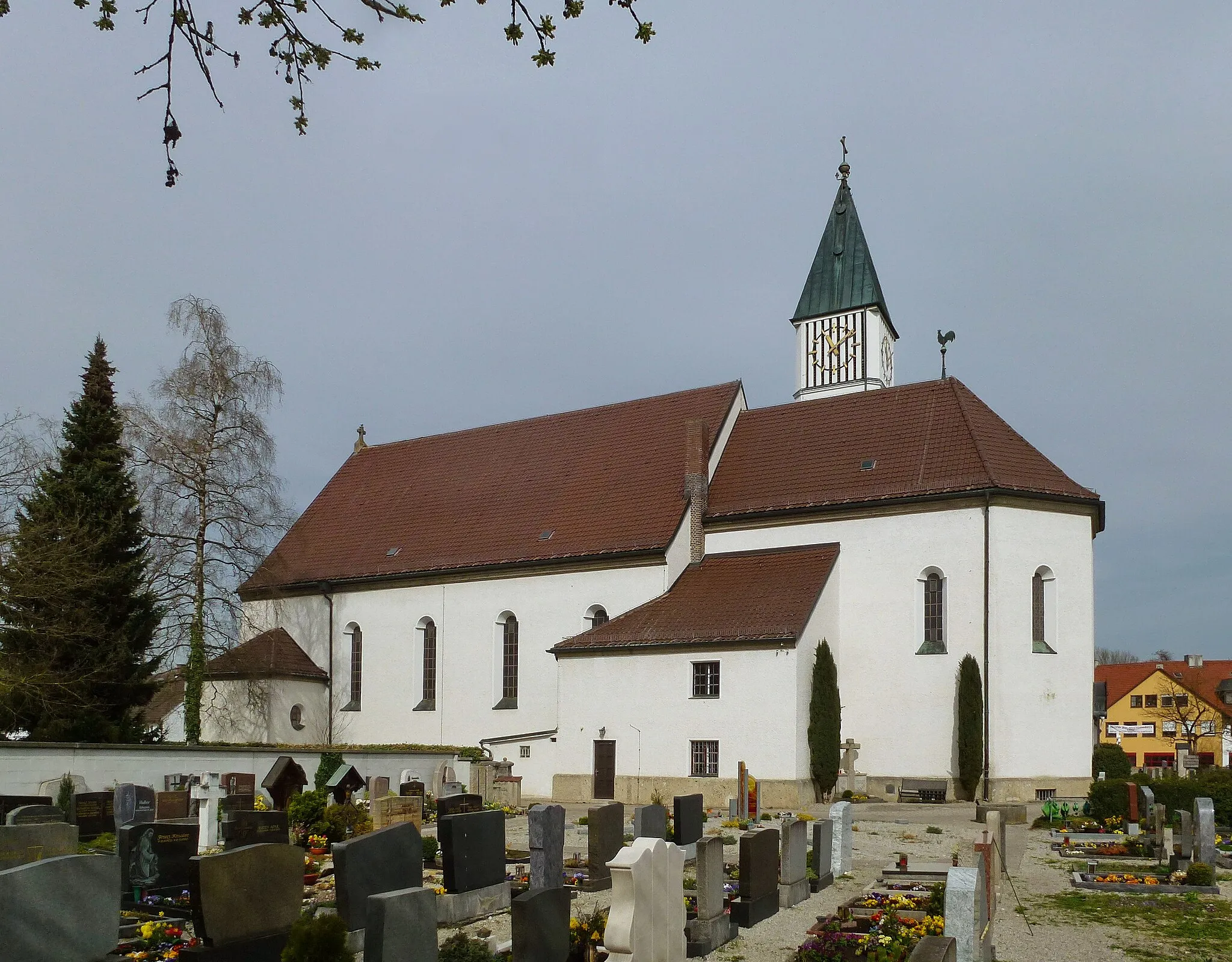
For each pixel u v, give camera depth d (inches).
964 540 1844.2
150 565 2041.1
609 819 968.9
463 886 847.1
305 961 524.7
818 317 3380.9
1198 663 4554.6
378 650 2368.4
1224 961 764.6
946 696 1823.3
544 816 868.0
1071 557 1884.8
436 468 2608.3
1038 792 1787.6
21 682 1809.8
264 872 692.1
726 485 2133.4
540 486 2362.2
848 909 871.7
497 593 2217.0
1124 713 4515.3
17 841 776.9
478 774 1851.6
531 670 2151.8
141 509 2080.5
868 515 1932.8
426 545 2389.3
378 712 2345.0
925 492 1882.4
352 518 2610.7
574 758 1943.9
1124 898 970.7
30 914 602.5
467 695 2224.4
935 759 1819.6
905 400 2086.6
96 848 1074.1
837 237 3415.4
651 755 1867.6
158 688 2050.9
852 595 1924.2
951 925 671.8
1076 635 1866.4
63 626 1892.2
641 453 2276.1
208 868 660.7
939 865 1090.1
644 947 653.3
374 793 1550.2
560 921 663.8
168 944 748.6
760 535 2037.4
